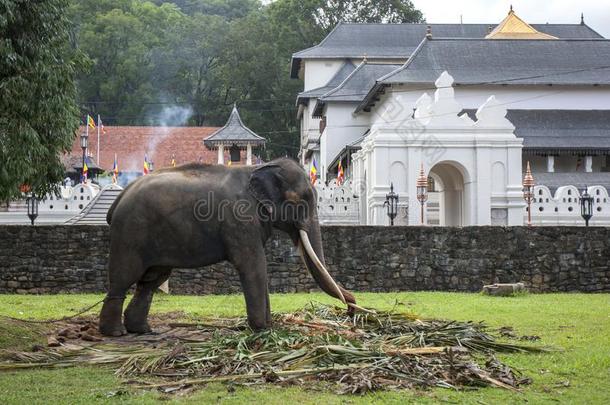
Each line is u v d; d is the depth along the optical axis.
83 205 30.70
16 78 9.75
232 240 9.93
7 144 9.84
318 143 63.75
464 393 7.34
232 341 8.98
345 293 10.81
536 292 20.14
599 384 7.91
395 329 10.27
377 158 32.78
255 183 10.08
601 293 20.14
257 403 6.84
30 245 19.02
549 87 51.12
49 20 10.14
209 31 87.00
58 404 6.83
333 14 87.31
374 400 7.01
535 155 48.06
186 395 7.17
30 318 13.50
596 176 43.53
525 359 9.18
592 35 77.00
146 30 87.75
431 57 51.91
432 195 44.41
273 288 19.34
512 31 65.69
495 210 33.19
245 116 82.19
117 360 8.73
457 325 10.57
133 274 10.13
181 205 10.01
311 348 8.52
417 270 19.92
